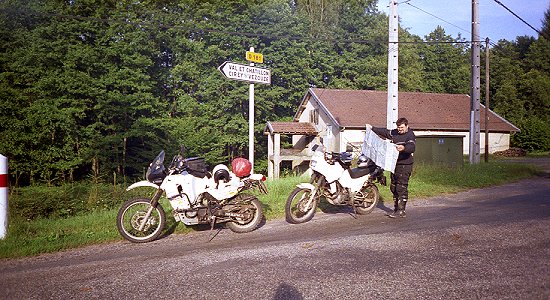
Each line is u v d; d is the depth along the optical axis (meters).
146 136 35.50
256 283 4.59
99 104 32.50
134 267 5.30
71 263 5.61
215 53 38.09
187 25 37.84
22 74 31.69
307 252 5.69
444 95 41.81
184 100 37.22
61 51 32.56
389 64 13.68
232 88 38.50
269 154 35.25
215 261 5.43
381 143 8.09
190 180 6.92
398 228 7.00
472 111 17.72
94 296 4.37
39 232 7.30
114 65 34.16
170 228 7.46
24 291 4.57
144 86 34.19
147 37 35.84
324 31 45.50
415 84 46.53
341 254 5.55
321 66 43.88
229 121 37.81
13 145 29.53
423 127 36.22
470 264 5.01
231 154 40.47
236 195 7.16
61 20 33.12
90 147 32.44
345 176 8.07
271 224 7.73
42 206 9.55
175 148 34.22
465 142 38.34
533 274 4.64
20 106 31.03
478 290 4.25
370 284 4.46
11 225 7.19
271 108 40.12
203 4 39.00
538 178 15.52
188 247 6.27
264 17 40.25
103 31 34.28
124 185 12.50
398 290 4.29
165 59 40.94
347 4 47.53
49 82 31.02
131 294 4.40
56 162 31.00
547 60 66.69
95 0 34.81
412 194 10.91
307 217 7.90
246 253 5.75
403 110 38.00
